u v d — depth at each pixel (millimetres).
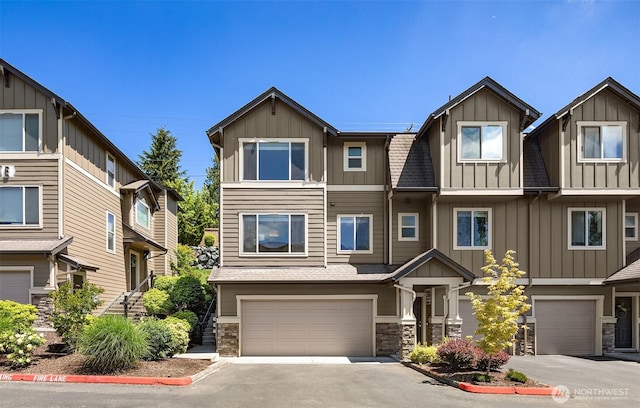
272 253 16156
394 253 16703
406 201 16922
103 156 18984
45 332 13883
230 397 9109
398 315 15602
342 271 16000
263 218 16250
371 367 13203
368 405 8664
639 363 14188
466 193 15547
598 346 16156
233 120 16297
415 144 17359
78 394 8984
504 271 10914
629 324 17094
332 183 16969
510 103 15812
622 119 15914
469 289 16156
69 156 15828
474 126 15828
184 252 28344
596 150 15852
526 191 15711
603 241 16391
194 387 9984
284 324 15805
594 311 16422
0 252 13906
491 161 15664
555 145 16141
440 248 16109
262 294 15703
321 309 15914
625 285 14961
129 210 21516
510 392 9758
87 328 11109
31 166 15148
